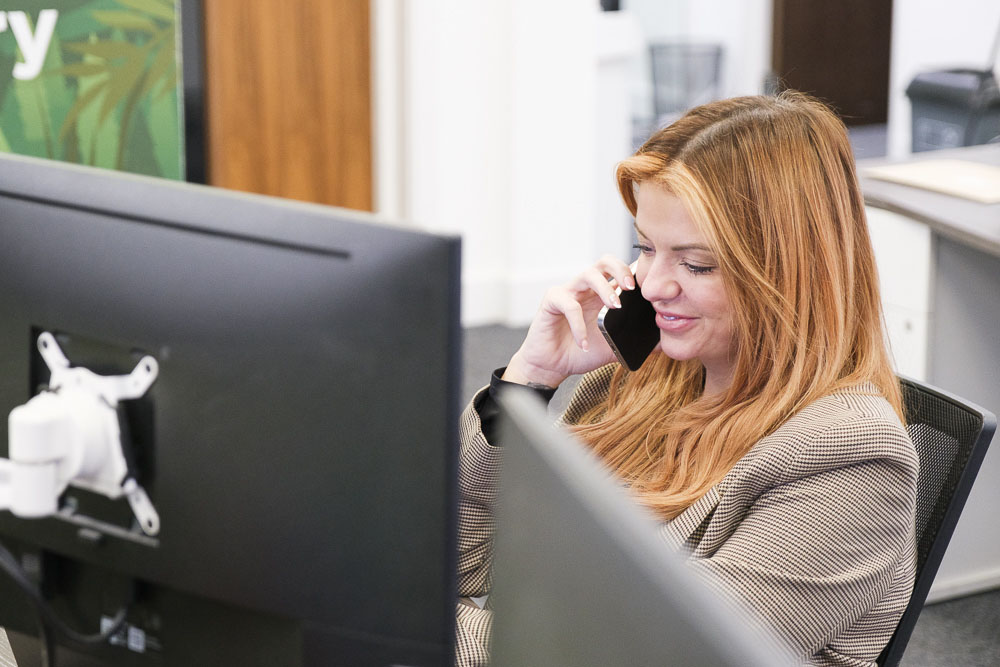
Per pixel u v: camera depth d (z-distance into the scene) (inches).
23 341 34.6
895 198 101.4
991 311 101.8
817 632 43.1
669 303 48.2
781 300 46.1
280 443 30.2
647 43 237.0
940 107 167.2
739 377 48.6
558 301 54.9
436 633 29.4
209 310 30.8
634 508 21.8
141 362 32.2
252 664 32.5
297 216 29.1
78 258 32.9
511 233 172.1
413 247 27.6
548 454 22.9
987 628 101.0
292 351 29.6
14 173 33.8
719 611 19.3
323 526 30.0
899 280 101.7
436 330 27.6
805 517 43.6
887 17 287.9
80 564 35.5
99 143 119.8
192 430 31.6
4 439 35.8
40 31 116.5
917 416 53.9
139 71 118.9
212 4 123.3
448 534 28.7
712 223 45.4
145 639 34.6
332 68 133.3
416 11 161.2
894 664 50.4
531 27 165.5
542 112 169.2
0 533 36.2
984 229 91.5
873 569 43.5
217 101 125.9
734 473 45.8
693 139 46.6
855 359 47.7
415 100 164.9
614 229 189.3
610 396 59.1
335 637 30.6
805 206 45.6
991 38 243.0
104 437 32.4
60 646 36.4
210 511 31.7
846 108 291.4
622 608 20.8
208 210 30.4
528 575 23.5
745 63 262.5
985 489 104.5
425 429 28.2
